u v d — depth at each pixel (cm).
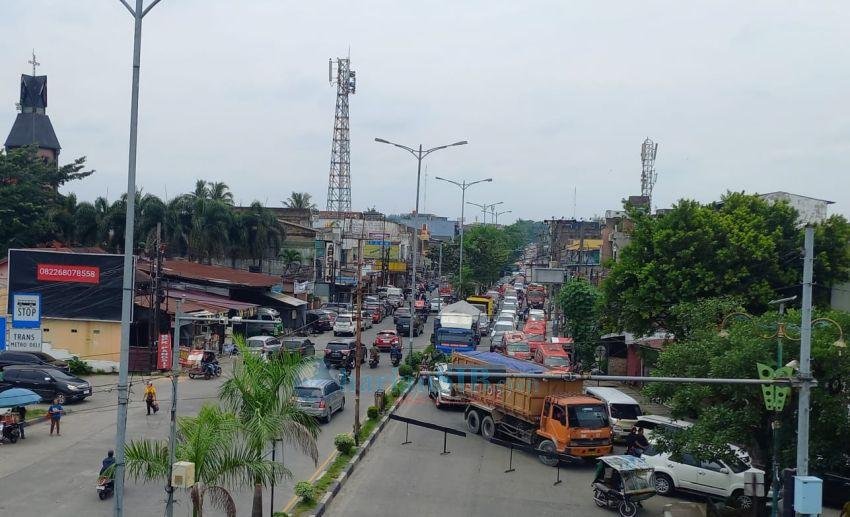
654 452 2256
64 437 2578
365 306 7394
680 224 3078
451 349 4809
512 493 2170
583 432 2434
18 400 2489
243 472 1500
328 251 8288
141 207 6041
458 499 2084
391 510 1955
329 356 4300
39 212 5741
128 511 1834
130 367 4025
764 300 2898
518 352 4759
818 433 1716
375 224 12244
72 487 2009
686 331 2556
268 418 1567
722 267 2981
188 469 1362
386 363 4681
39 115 7925
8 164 5697
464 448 2708
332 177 10069
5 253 5547
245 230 6756
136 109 1603
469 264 9581
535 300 8944
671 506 1938
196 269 5841
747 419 1745
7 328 3862
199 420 1467
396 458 2517
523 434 2664
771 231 3123
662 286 3034
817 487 1381
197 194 7644
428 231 14562
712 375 1792
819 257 2973
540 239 16888
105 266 4081
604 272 7069
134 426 2753
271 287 6206
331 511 1925
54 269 4072
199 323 4666
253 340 4494
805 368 1457
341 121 9975
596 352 4531
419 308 7281
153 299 4091
